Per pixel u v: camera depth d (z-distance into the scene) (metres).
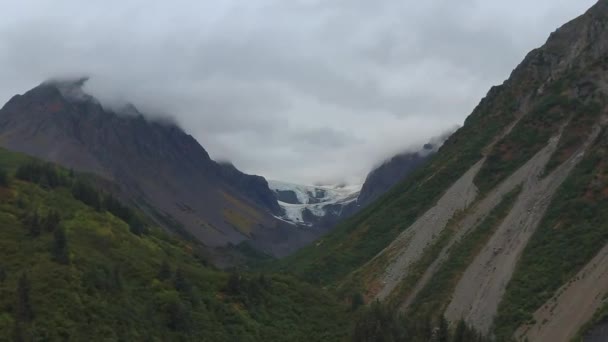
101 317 103.81
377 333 118.12
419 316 147.38
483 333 132.62
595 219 147.12
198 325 116.62
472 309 145.50
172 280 125.88
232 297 130.62
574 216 151.88
